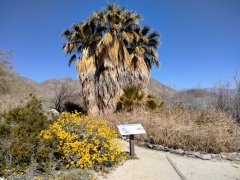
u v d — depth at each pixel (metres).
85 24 12.32
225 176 4.17
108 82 11.59
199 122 7.26
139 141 6.38
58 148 3.78
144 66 12.79
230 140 5.70
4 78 10.83
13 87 11.09
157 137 6.08
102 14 12.16
